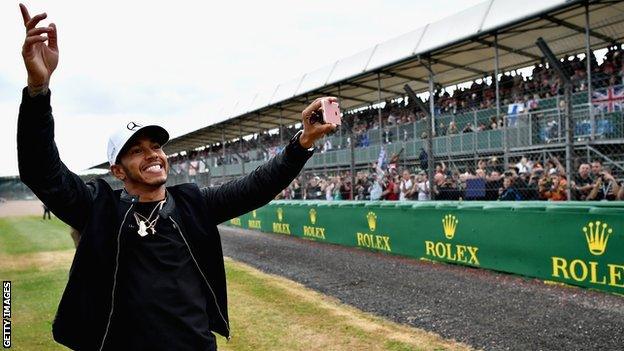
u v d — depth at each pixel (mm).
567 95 7781
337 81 15945
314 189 15320
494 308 5625
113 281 1814
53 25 1646
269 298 6594
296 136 2043
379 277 7734
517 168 9586
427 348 4426
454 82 18047
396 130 14227
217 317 2010
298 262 9742
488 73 16609
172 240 1882
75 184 1826
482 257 7496
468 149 11906
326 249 11234
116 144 1901
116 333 1832
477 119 12555
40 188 1709
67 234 18078
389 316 5531
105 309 1820
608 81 10539
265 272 8883
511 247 6938
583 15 10766
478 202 7977
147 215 1905
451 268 8016
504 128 10266
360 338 4766
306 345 4621
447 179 9961
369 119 18688
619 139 8820
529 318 5180
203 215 1979
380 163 12414
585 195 7641
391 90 18859
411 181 11078
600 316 5105
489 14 11031
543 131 10391
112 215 1864
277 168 2029
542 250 6418
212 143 37625
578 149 9594
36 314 6109
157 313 1787
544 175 8297
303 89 18078
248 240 14312
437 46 12117
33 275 9172
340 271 8461
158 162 1955
